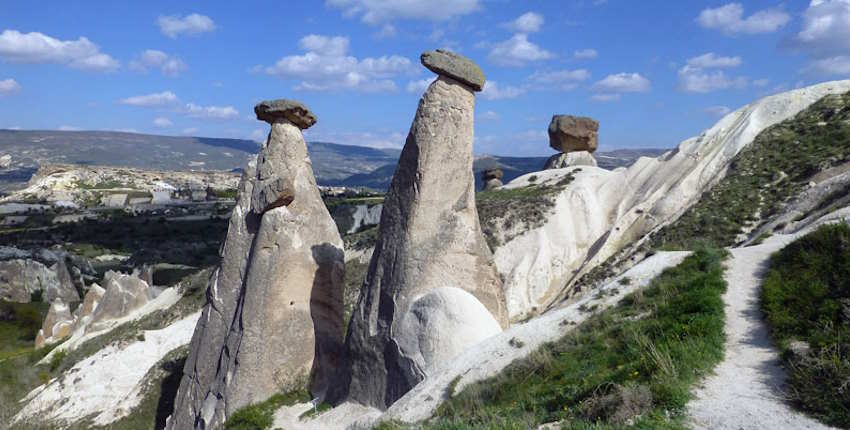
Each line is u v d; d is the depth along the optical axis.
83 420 27.97
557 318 16.36
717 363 11.57
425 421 13.62
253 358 20.39
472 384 14.47
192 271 71.25
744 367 11.32
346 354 19.55
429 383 15.46
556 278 40.62
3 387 34.09
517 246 41.75
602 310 15.91
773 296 13.26
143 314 39.66
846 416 9.17
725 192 37.12
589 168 51.44
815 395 9.73
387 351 17.94
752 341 12.27
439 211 18.59
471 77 18.89
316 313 21.91
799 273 13.70
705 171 41.72
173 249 92.12
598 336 14.28
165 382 27.61
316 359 21.55
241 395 20.09
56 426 28.16
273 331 20.73
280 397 20.36
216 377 21.30
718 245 31.44
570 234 42.75
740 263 15.94
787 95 44.47
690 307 13.84
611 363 12.80
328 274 22.23
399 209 18.78
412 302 17.83
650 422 9.59
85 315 44.97
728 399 10.15
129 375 30.27
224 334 22.41
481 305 17.59
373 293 18.81
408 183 18.69
